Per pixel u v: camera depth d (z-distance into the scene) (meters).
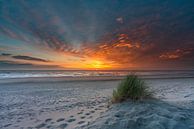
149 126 2.67
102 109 4.10
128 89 4.42
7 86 11.39
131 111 3.40
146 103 3.94
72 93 8.24
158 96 6.16
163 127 2.61
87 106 4.81
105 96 6.95
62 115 3.92
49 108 4.91
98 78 18.11
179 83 12.80
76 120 3.41
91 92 8.47
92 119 3.34
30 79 16.58
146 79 16.27
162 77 20.05
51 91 9.09
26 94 8.15
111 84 12.61
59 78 17.92
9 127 3.27
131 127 2.71
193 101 4.43
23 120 3.71
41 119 3.71
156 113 3.21
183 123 2.73
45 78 17.94
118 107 3.88
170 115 3.09
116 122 2.91
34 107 5.18
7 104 5.76
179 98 5.49
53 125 3.22
